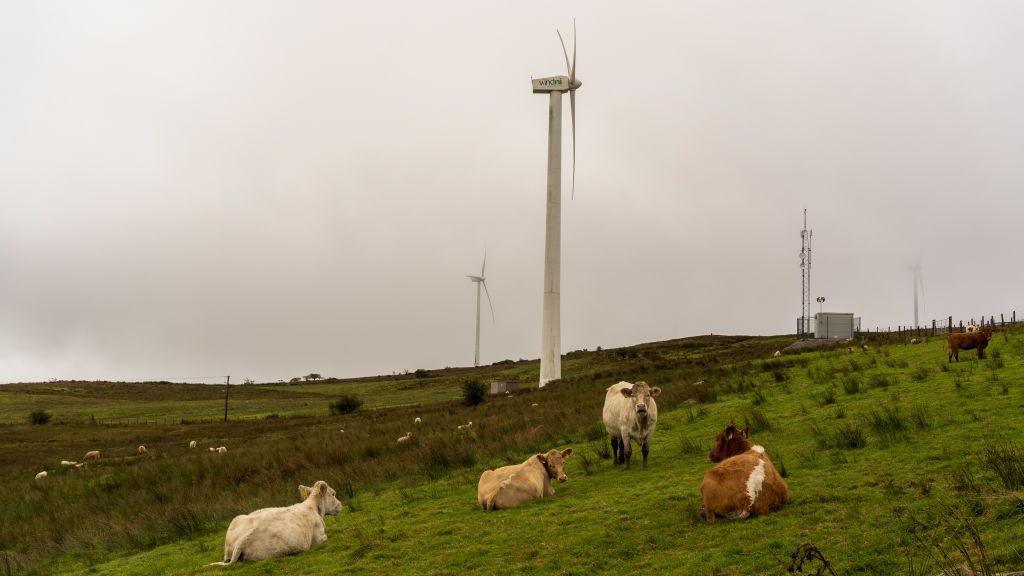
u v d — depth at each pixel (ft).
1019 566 20.42
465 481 53.98
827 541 26.45
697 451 51.65
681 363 186.60
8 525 68.33
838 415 53.93
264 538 36.11
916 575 21.52
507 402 141.38
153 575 37.73
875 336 159.74
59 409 285.02
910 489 31.53
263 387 398.62
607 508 37.45
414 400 269.03
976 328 89.04
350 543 37.73
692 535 30.12
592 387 132.77
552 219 189.06
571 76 196.85
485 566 30.40
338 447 89.51
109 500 73.92
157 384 401.90
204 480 79.51
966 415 45.14
